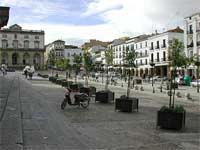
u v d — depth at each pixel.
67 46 142.25
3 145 8.36
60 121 12.53
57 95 23.44
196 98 25.34
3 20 14.82
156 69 76.75
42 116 13.51
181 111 11.38
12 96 21.05
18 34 118.88
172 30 73.44
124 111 15.67
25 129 10.73
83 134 10.26
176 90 36.81
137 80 50.38
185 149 8.56
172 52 14.84
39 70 103.25
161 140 9.59
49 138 9.54
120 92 30.66
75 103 16.75
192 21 62.09
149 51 80.19
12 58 118.50
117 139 9.62
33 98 20.59
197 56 46.84
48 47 149.38
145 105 19.08
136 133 10.56
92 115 14.39
